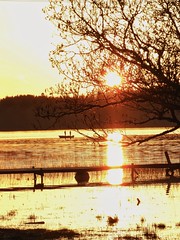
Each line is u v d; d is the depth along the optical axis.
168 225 29.59
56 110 16.11
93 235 26.62
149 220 31.88
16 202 42.47
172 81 15.14
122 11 15.80
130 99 15.61
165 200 42.12
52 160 101.44
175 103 15.34
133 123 16.06
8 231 27.55
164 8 15.59
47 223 31.02
